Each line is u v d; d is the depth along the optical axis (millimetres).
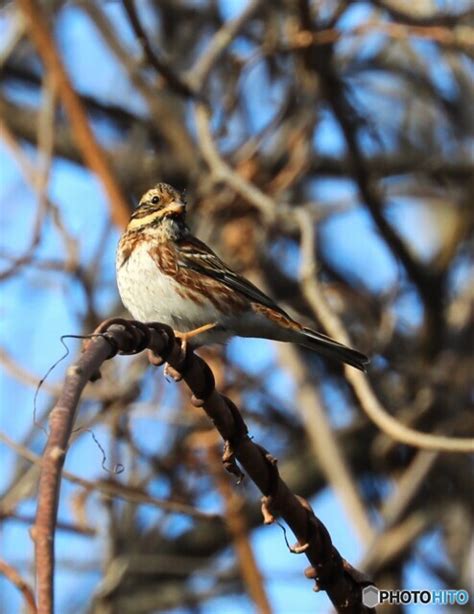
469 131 15797
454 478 14664
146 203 10578
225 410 6855
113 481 11609
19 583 7906
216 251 13859
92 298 12758
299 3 13070
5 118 15133
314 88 13781
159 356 6719
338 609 7199
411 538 13531
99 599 12539
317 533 7059
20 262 11672
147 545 13734
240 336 10422
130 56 14805
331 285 15070
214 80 14938
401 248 14531
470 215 15781
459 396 14836
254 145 14047
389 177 15961
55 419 5328
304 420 13914
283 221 12734
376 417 10234
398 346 15219
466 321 15453
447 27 13586
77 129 11523
